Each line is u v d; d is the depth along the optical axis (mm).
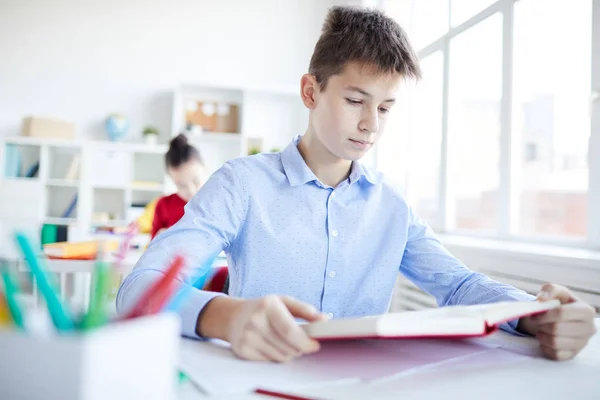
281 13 4703
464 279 852
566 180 2232
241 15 4645
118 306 603
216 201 866
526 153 2529
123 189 4402
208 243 786
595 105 1948
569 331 568
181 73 4539
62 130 4117
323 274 936
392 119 3955
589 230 1980
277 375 461
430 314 473
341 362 515
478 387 455
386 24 875
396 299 2859
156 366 313
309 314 509
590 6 2082
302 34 4734
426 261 950
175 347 333
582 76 2127
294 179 936
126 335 293
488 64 2809
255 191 917
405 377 477
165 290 378
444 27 3318
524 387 460
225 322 537
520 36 2521
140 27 4477
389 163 4000
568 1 2217
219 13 4613
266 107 4645
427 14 3557
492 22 2754
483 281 806
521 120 2527
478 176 2916
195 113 4449
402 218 989
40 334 283
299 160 950
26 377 281
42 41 4320
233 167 932
